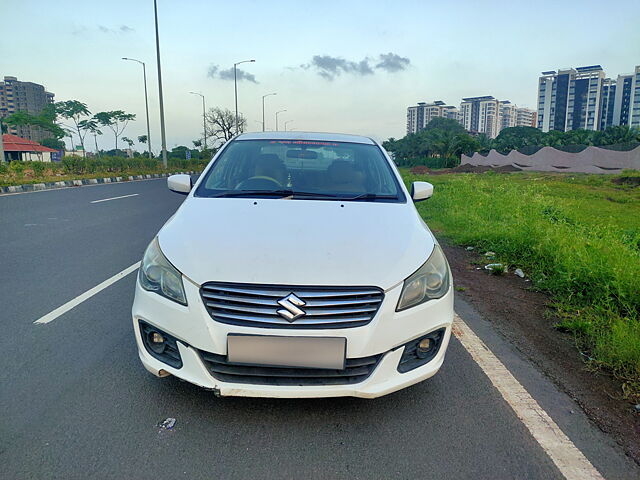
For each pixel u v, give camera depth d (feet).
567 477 6.69
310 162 12.05
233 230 8.47
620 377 9.49
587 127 424.46
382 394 7.42
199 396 8.46
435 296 7.98
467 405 8.45
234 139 13.29
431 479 6.59
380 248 8.07
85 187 56.49
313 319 7.10
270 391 7.17
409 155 297.53
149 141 130.82
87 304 13.14
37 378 9.02
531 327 12.19
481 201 33.55
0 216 28.86
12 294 13.91
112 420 7.72
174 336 7.47
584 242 17.70
